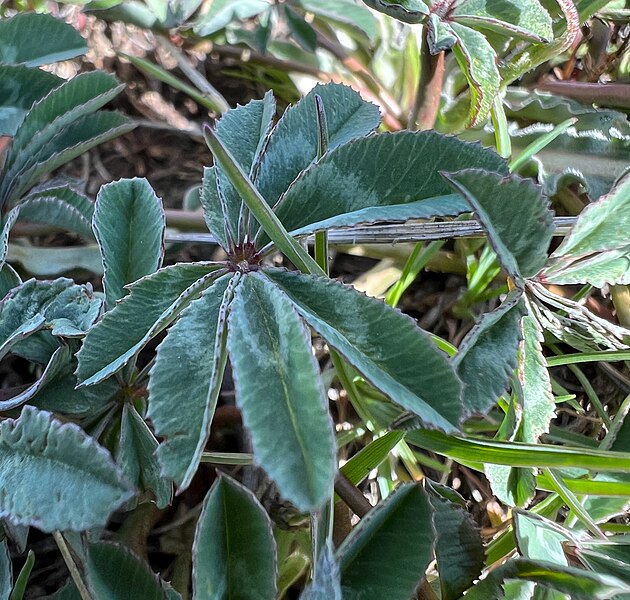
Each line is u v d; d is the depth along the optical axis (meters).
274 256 0.10
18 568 0.08
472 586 0.06
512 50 0.09
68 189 0.08
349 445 0.09
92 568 0.06
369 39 0.10
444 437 0.06
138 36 0.11
